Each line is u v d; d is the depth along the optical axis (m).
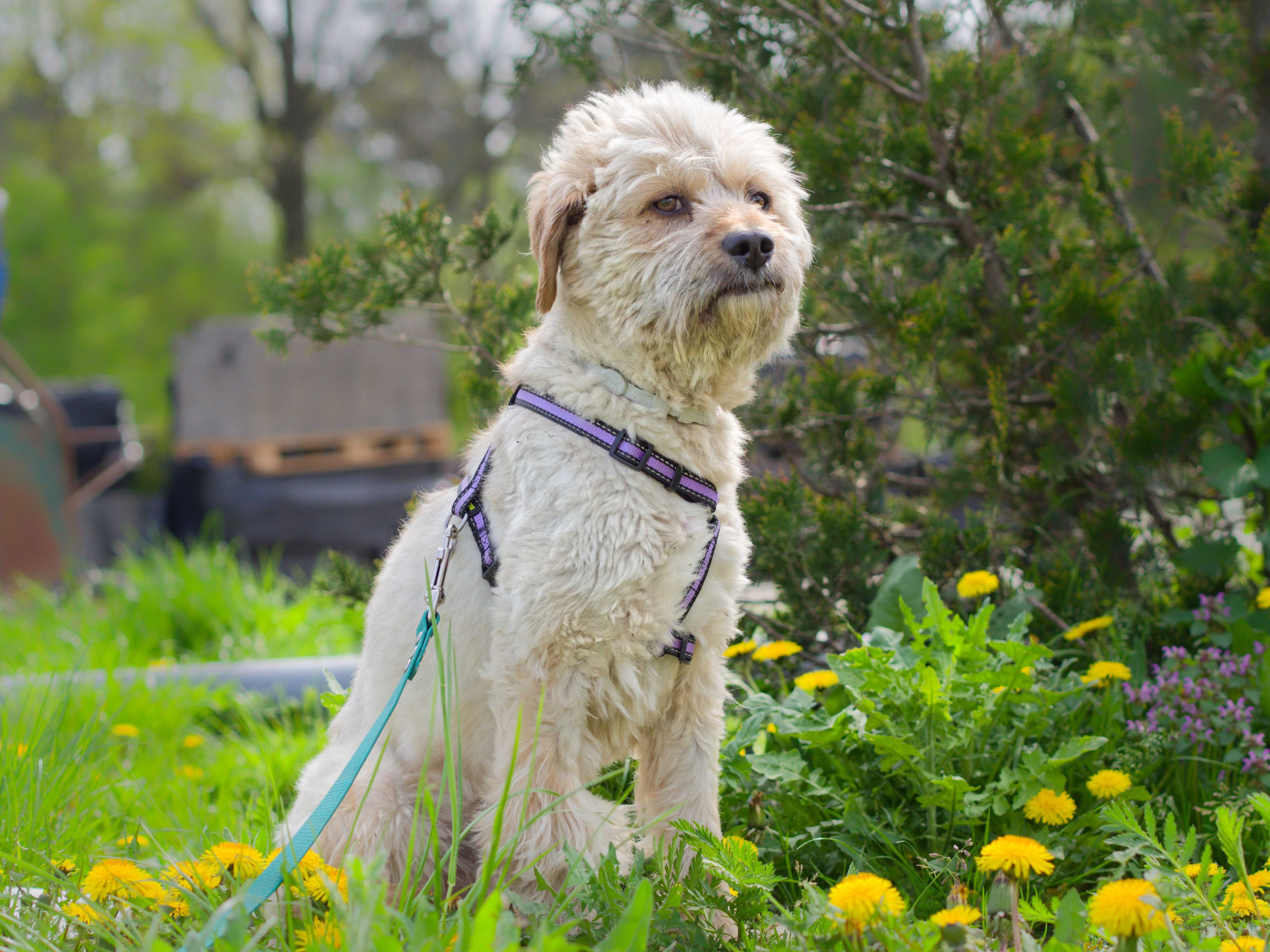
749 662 3.76
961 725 2.94
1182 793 3.02
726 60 4.16
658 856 2.39
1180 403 3.98
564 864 2.39
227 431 9.46
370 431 9.73
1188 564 3.66
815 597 3.98
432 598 2.54
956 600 3.89
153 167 23.09
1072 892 2.11
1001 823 2.85
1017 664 2.90
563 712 2.46
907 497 4.82
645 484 2.49
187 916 2.36
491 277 4.89
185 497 9.30
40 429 8.14
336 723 3.02
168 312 24.47
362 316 4.40
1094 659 3.52
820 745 3.01
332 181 25.20
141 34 22.58
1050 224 3.93
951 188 4.10
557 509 2.47
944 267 4.30
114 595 6.58
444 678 2.40
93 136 23.55
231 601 6.30
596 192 2.64
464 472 2.89
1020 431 4.21
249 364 9.49
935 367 3.91
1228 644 3.39
